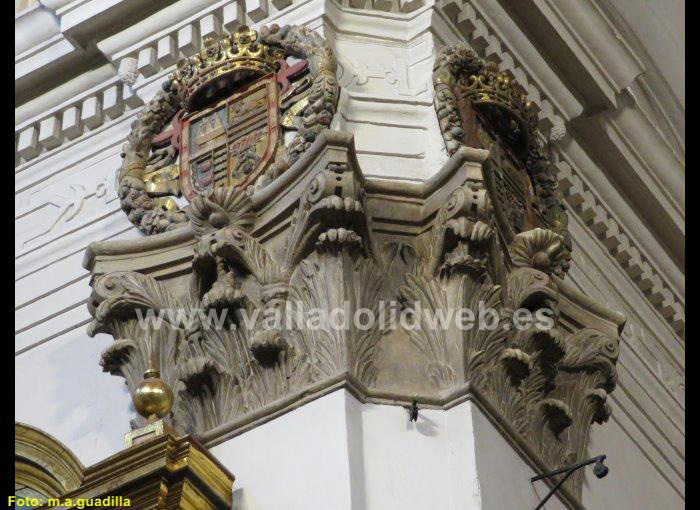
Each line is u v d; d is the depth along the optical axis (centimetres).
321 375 1540
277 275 1599
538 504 1566
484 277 1598
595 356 1720
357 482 1475
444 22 1833
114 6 1919
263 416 1542
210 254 1616
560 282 1731
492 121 1791
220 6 1883
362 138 1709
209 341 1600
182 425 1588
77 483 1623
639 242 2145
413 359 1567
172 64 1906
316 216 1578
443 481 1495
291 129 1728
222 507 1491
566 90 2016
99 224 1881
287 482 1493
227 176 1723
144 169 1794
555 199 1822
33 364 1819
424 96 1752
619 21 2084
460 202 1591
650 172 2134
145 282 1662
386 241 1616
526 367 1599
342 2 1822
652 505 1931
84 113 1953
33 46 1978
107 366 1662
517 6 1942
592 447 1848
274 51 1789
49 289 1867
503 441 1557
